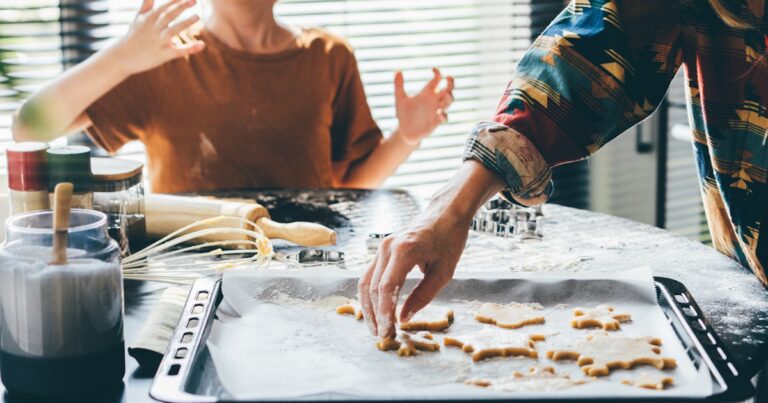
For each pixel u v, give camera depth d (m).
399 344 1.00
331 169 2.17
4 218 1.31
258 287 1.13
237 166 2.08
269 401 0.83
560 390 0.89
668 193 2.91
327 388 0.89
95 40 2.41
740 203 1.23
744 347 1.02
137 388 0.94
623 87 1.18
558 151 1.14
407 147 2.13
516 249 1.42
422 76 2.85
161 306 1.10
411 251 1.00
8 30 2.31
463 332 1.06
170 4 1.87
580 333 1.06
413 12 2.79
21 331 0.90
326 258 1.34
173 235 1.34
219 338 1.01
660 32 1.20
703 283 1.24
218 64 2.07
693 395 0.85
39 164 1.20
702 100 1.23
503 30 2.90
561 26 1.21
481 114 2.95
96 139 2.02
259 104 2.08
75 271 0.90
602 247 1.42
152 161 2.08
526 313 1.11
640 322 1.09
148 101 2.04
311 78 2.13
